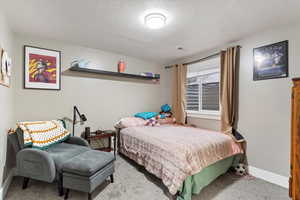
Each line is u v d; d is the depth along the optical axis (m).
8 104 2.02
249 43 2.39
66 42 2.74
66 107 2.79
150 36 2.45
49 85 2.62
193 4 1.60
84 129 2.97
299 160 1.21
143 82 3.77
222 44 2.74
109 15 1.85
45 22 2.03
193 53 3.26
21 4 1.63
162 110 3.94
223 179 2.22
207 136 2.26
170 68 4.00
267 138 2.19
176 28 2.15
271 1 1.54
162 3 1.59
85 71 2.90
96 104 3.12
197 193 1.73
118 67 3.32
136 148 2.49
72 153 2.00
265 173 2.19
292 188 1.25
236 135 2.40
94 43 2.78
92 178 1.65
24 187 1.91
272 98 2.13
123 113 3.47
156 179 2.18
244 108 2.44
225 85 2.60
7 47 1.98
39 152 1.75
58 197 1.76
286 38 2.01
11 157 2.11
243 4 1.60
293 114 1.25
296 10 1.69
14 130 2.07
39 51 2.53
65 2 1.60
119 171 2.42
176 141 2.00
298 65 1.91
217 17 1.86
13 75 2.32
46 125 2.25
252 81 2.35
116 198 1.75
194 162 1.72
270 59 2.15
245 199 1.76
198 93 3.46
